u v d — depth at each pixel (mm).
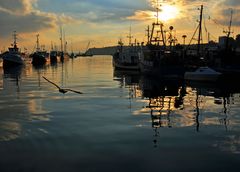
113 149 16953
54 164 14789
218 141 18453
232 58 76438
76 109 29078
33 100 34594
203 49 90938
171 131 20906
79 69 103062
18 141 18281
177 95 40625
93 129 21391
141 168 14281
